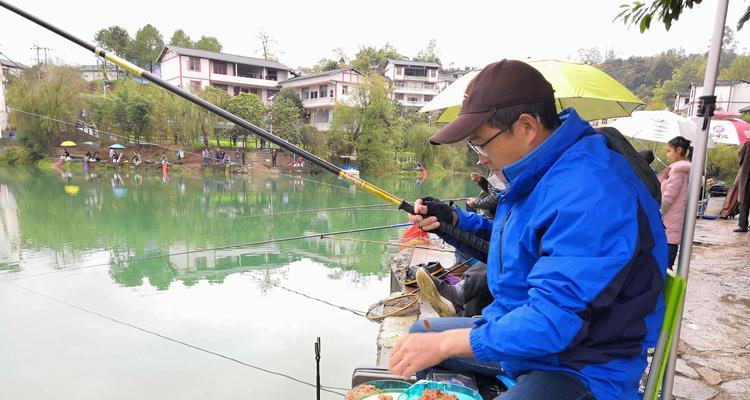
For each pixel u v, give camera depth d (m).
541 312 0.95
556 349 0.95
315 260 8.11
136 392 3.73
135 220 13.38
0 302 5.98
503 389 1.60
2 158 27.89
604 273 0.93
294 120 28.98
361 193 20.09
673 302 1.13
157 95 28.72
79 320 5.32
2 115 27.58
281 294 6.16
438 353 1.08
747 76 27.14
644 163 1.11
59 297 6.24
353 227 11.78
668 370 1.39
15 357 4.36
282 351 4.36
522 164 1.12
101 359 4.32
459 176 30.69
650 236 1.00
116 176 24.83
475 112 1.14
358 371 1.87
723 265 4.68
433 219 1.75
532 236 1.08
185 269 7.69
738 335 2.89
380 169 30.36
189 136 27.22
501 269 1.24
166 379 3.92
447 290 2.72
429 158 30.92
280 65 39.84
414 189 21.95
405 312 3.17
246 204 16.56
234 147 28.03
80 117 28.97
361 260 8.07
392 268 4.75
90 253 9.33
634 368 1.04
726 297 3.63
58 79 27.61
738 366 2.48
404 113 38.94
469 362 1.63
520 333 0.96
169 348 4.54
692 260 4.91
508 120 1.11
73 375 4.02
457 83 3.55
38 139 27.81
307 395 3.58
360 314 5.30
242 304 5.79
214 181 23.70
